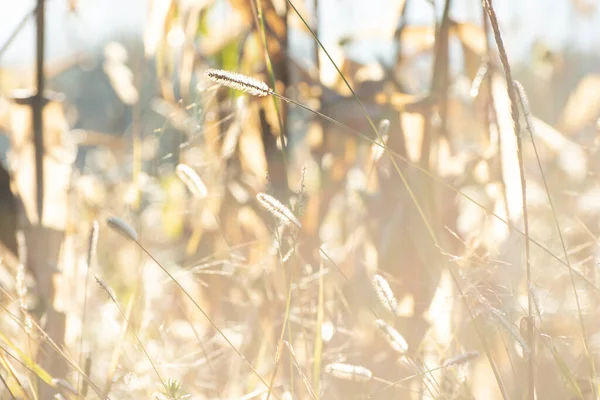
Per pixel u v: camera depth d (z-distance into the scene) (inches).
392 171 73.1
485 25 69.4
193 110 75.7
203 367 70.9
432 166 72.7
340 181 77.3
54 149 74.3
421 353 68.3
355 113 75.8
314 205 75.7
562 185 76.8
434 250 69.4
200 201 77.3
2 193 71.9
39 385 66.1
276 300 70.5
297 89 77.7
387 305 58.4
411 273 70.3
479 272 65.4
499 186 69.9
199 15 77.9
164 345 69.0
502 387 58.4
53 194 73.8
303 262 69.3
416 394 66.6
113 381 64.1
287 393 65.1
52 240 73.1
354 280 74.5
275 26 74.8
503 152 68.8
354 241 75.3
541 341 64.3
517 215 68.9
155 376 67.1
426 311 69.4
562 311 66.1
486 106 72.9
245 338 69.6
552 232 72.9
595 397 60.1
